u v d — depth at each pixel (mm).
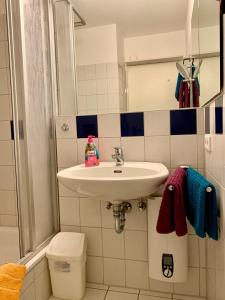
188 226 1441
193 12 1523
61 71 1727
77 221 1623
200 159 1422
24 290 1240
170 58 1646
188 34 1631
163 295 1498
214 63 1095
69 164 1615
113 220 1560
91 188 1112
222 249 961
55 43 1691
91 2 1715
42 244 1530
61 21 1729
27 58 1416
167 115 1451
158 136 1470
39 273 1394
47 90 1633
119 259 1570
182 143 1439
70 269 1450
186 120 1428
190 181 1062
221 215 958
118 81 1698
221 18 893
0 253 1881
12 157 2004
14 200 2037
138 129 1495
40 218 1536
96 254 1605
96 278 1619
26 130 1378
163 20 1667
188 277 1472
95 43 1731
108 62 1716
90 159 1444
